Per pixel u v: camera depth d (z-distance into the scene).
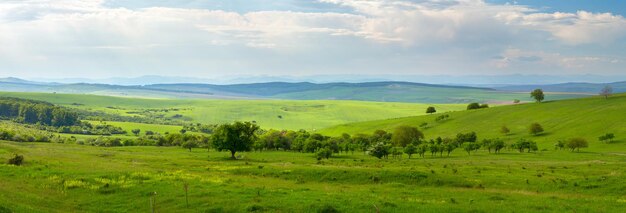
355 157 131.50
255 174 70.88
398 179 63.47
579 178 64.00
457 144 176.00
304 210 40.56
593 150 147.88
